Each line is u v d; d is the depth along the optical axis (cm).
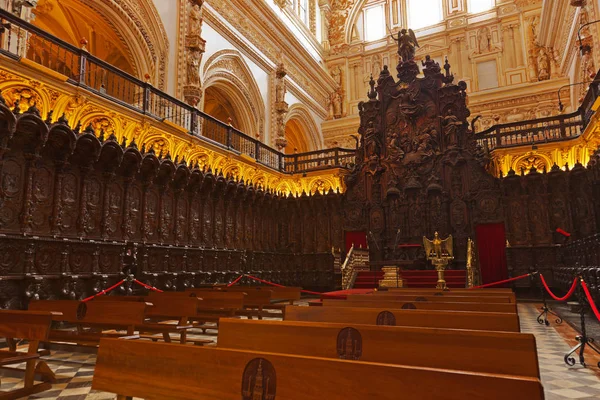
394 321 441
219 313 825
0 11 978
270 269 2089
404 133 2162
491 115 2848
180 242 1544
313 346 323
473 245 1780
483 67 3006
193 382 247
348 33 3547
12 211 1018
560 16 2294
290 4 3044
